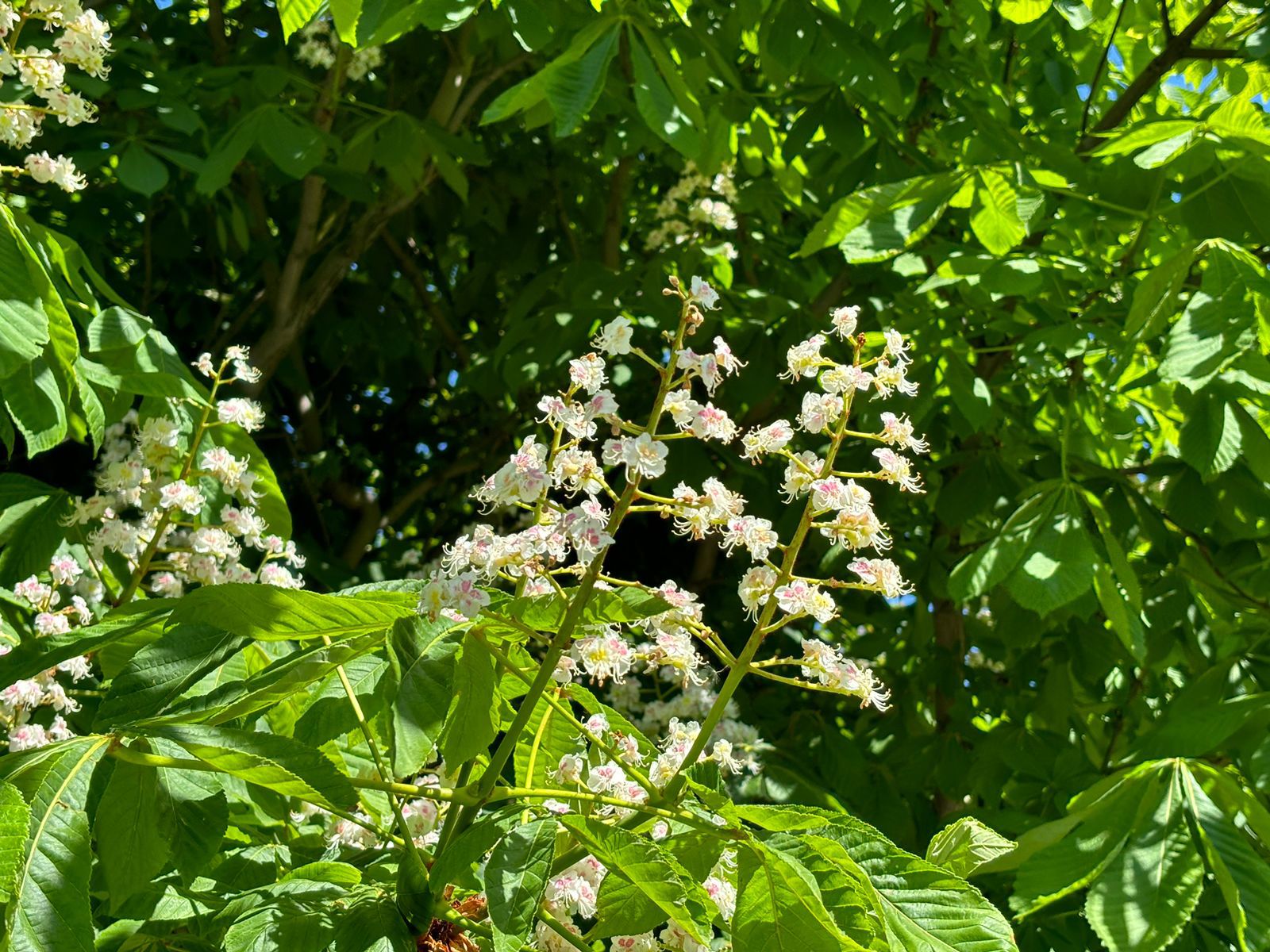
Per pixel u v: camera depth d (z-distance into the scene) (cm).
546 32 300
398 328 603
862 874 142
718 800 153
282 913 155
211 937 188
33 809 139
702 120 300
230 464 284
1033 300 390
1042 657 471
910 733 463
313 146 396
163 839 159
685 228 495
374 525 586
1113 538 313
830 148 459
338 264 522
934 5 392
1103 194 368
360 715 177
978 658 532
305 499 579
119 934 188
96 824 159
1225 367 283
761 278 544
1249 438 313
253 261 562
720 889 165
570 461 153
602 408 151
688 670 170
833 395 165
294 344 577
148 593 328
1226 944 346
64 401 250
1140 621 304
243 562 434
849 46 352
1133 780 269
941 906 148
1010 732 409
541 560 170
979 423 385
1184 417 360
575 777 168
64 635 183
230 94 447
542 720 178
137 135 393
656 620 164
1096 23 461
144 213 501
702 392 448
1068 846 262
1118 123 438
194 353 564
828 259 530
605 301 459
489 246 604
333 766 149
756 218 564
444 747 153
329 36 500
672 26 379
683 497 157
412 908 155
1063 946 351
